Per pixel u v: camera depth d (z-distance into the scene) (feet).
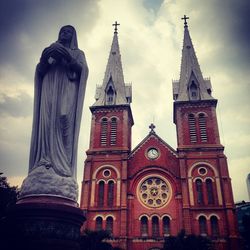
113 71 166.50
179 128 141.59
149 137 144.97
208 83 155.43
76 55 32.65
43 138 29.14
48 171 27.45
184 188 128.26
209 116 143.02
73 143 30.68
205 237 106.93
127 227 124.67
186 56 165.89
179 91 154.10
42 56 30.78
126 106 150.51
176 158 138.21
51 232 23.88
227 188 125.90
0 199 35.73
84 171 137.69
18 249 22.76
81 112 31.71
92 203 130.72
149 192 132.46
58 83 30.76
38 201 25.54
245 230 105.70
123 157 138.51
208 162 133.08
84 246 85.05
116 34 185.78
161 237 121.49
